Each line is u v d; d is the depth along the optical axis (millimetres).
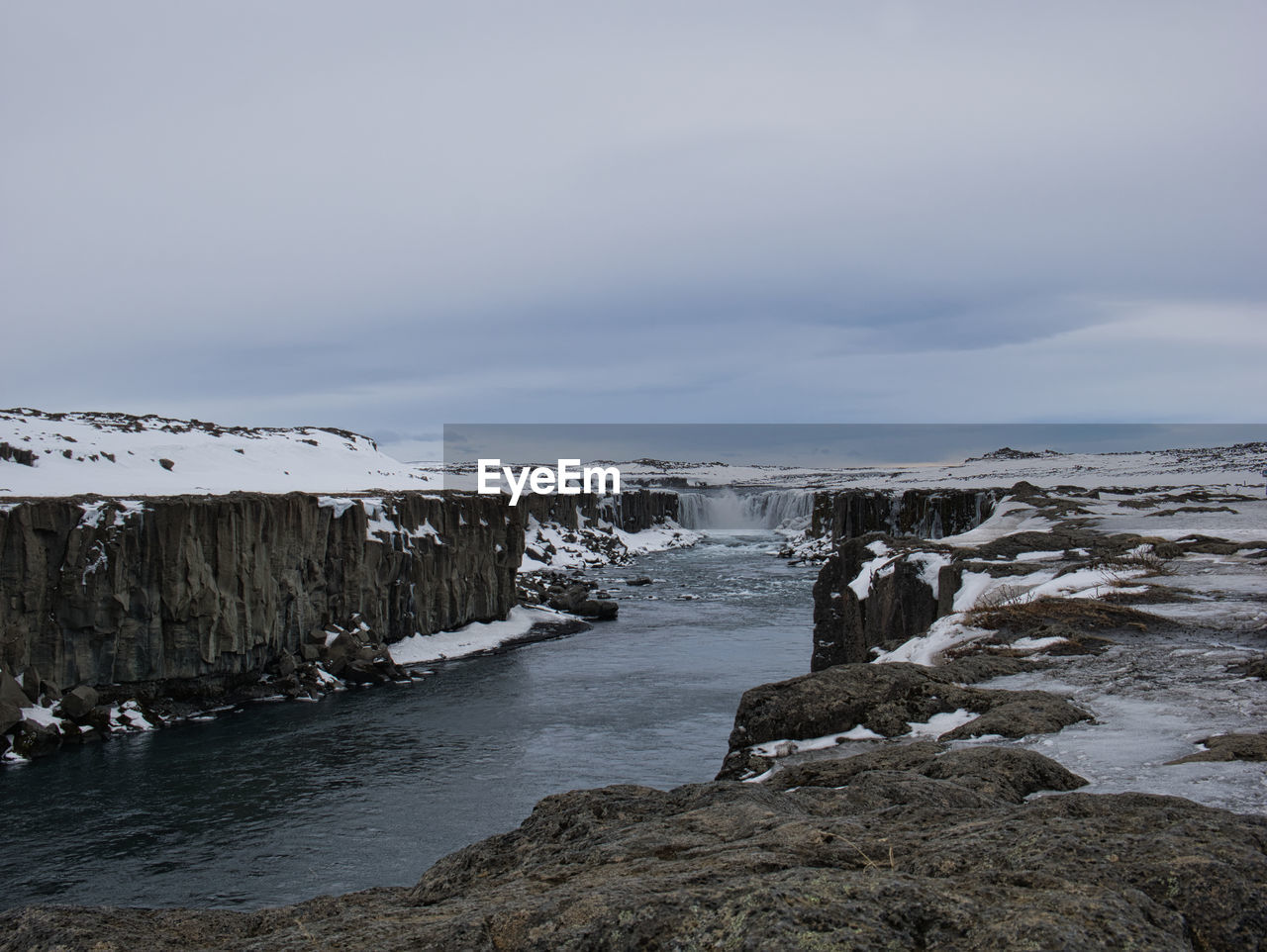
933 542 37094
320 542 46562
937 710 14117
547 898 6129
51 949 6832
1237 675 14531
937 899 5238
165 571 37750
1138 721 12320
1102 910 5020
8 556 33844
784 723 14102
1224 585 22953
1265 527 39219
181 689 38719
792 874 5742
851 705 14219
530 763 31172
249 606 41000
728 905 5270
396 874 23156
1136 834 6223
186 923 7465
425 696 41031
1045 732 12039
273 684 41719
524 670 45812
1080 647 17219
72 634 35594
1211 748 10430
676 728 34688
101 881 22906
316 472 83062
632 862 7031
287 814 27109
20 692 33500
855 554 38406
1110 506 52344
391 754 32562
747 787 9148
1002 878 5742
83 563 35625
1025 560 29969
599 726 35188
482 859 8648
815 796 8828
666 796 9414
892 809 7750
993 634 19453
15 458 59562
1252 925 5211
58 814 27234
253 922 7672
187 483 65375
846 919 5039
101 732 34656
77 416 79375
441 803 27891
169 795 28797
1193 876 5504
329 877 23062
